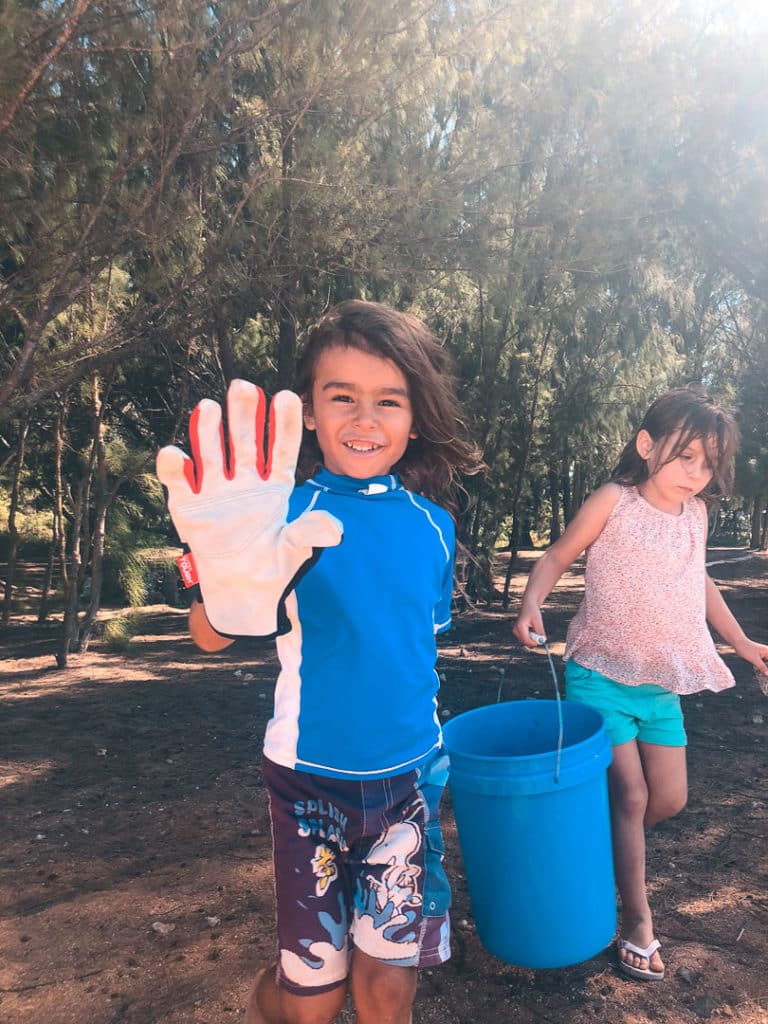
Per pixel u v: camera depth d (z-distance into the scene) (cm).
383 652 157
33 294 415
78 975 222
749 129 532
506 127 473
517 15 447
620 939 225
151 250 431
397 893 153
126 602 1228
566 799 200
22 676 683
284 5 384
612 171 507
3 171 360
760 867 276
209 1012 205
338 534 141
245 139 442
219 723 480
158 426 963
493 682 568
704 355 993
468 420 762
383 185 452
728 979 214
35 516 1166
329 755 154
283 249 458
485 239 477
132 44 351
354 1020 200
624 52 489
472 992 211
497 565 1314
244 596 143
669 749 232
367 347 167
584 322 822
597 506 230
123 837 315
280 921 154
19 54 327
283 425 148
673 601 224
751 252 589
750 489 742
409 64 427
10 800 357
